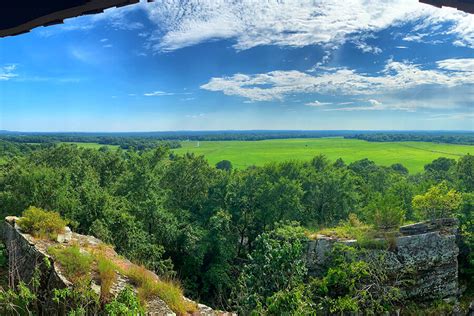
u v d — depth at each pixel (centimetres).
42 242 1052
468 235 1914
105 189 3409
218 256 2984
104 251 1108
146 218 3022
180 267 3048
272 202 3444
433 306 1670
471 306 1692
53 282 883
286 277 1350
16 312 809
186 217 3450
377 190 4853
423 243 1731
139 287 909
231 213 3453
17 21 260
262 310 1077
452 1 225
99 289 853
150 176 3341
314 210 3881
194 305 951
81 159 4431
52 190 2816
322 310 1482
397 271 1655
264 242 1515
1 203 2875
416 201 2386
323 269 1694
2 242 1191
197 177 3944
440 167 6575
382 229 1822
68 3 234
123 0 231
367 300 1542
